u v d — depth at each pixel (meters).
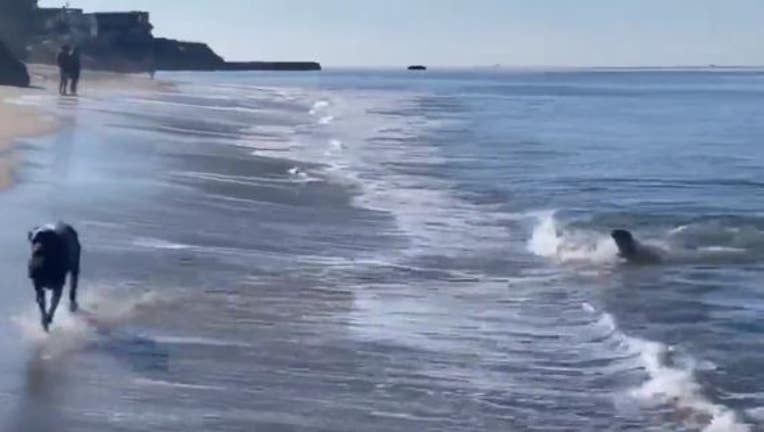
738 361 11.20
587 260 17.11
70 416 8.41
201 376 9.73
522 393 9.87
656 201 25.06
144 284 13.05
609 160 34.59
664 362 11.02
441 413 9.19
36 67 73.31
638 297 14.51
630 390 10.05
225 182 22.66
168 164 24.47
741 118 61.25
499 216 21.47
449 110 65.19
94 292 12.43
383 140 39.78
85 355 10.10
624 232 18.12
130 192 19.47
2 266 12.83
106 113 37.38
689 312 13.64
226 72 197.38
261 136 36.78
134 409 8.69
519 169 30.92
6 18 87.12
